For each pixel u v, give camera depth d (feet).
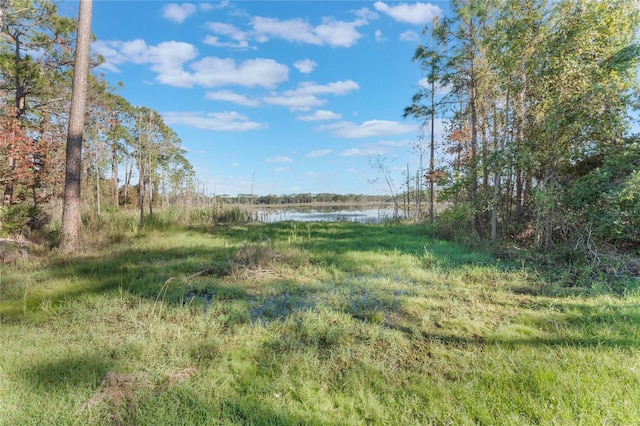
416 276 17.69
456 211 29.37
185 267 19.01
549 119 21.93
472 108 29.63
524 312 12.32
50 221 30.60
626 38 21.94
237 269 18.44
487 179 29.22
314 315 12.05
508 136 28.12
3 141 24.26
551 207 21.11
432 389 7.56
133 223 35.35
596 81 20.79
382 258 22.15
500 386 7.56
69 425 6.37
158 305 12.95
